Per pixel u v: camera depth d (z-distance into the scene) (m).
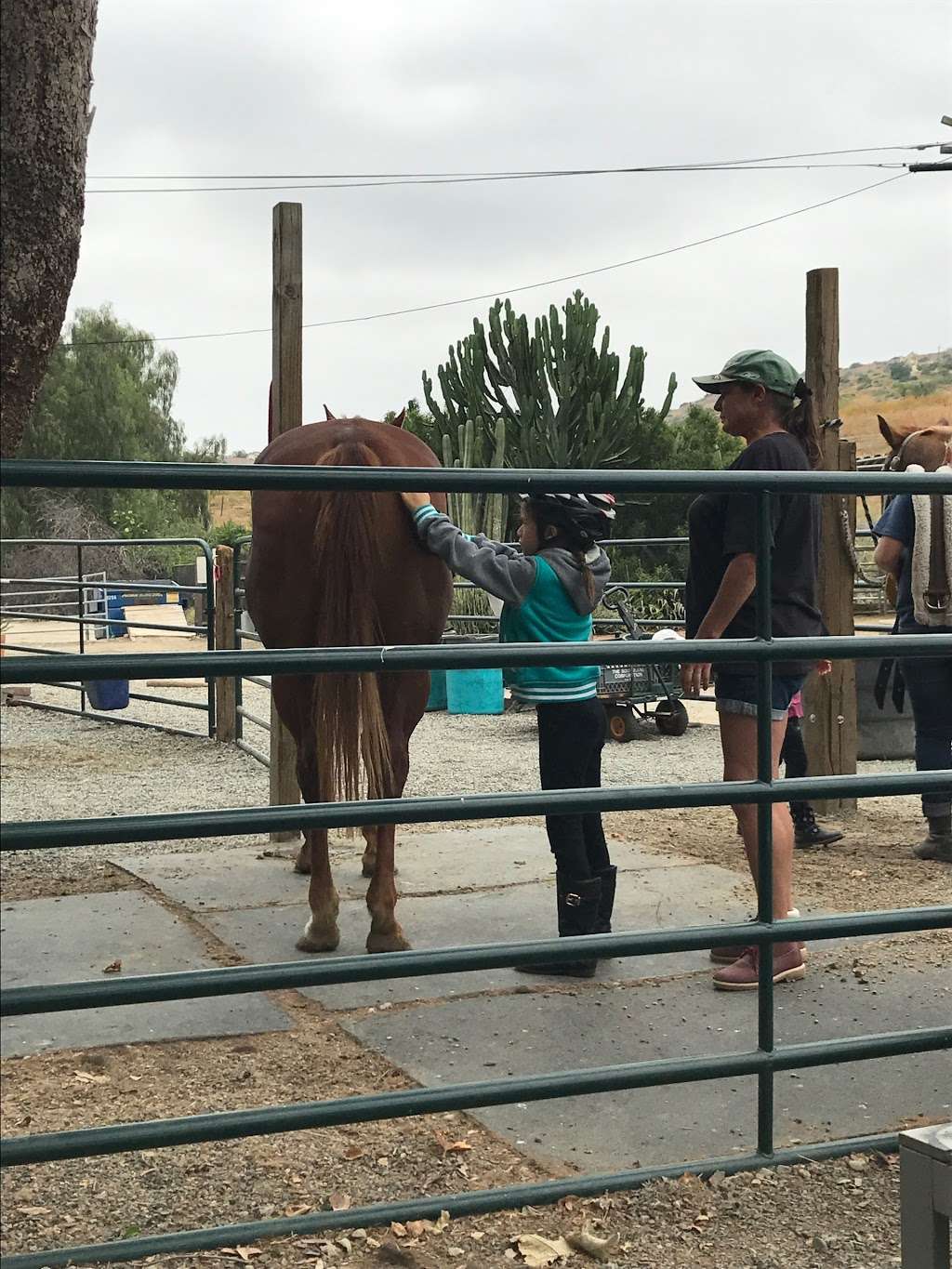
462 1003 3.93
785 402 4.12
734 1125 3.05
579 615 4.18
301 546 4.09
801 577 4.05
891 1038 2.78
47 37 2.12
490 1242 2.45
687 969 4.26
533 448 21.30
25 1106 3.15
